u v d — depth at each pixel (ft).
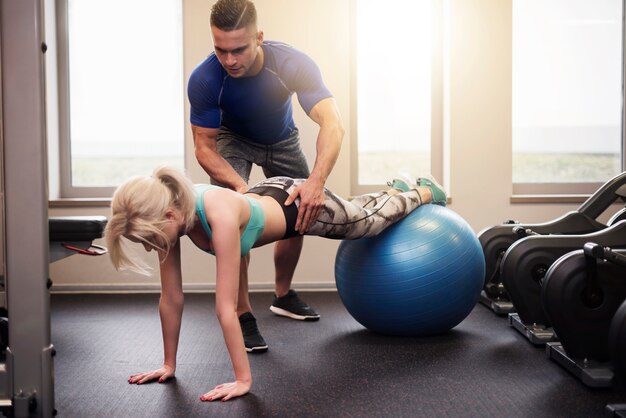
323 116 7.84
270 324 10.03
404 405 6.27
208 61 8.02
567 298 7.00
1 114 5.53
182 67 13.28
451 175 13.32
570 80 14.02
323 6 13.03
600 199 10.20
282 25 13.02
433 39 13.70
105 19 13.73
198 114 8.18
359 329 9.64
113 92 13.78
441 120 13.76
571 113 14.03
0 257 7.16
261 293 13.01
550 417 5.93
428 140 13.85
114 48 13.75
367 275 8.57
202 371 7.52
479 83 13.24
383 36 13.74
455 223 8.87
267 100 8.27
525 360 7.84
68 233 8.80
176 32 13.74
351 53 13.71
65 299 12.46
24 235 5.49
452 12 13.16
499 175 13.33
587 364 7.06
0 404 5.50
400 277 8.41
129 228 5.65
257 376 7.26
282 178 7.55
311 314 10.34
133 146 13.83
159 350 8.59
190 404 6.33
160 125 13.82
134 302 12.11
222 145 8.95
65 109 13.64
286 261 10.32
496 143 13.32
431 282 8.41
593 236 8.60
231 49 7.08
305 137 13.02
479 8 13.16
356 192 13.85
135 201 5.62
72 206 13.10
